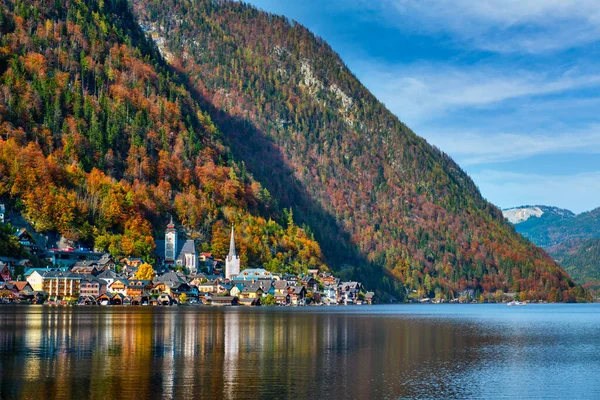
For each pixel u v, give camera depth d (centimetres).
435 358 10744
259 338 13025
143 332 13550
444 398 7781
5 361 9412
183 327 15138
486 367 9931
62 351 10425
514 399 7800
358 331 15412
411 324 18912
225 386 8006
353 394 7794
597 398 7906
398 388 8162
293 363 9744
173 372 8788
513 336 15250
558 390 8319
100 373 8594
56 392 7519
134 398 7331
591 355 11531
